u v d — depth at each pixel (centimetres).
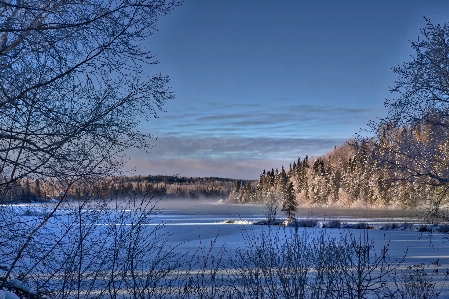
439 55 1017
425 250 1759
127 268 545
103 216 544
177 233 2656
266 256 696
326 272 671
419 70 1037
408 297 796
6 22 528
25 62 554
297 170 12988
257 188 14750
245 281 677
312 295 656
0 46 544
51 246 527
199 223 4441
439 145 1053
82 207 535
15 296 455
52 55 546
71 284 520
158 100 593
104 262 530
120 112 579
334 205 10106
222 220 5181
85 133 557
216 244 1888
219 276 734
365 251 689
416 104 1055
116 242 532
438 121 1045
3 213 535
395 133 1100
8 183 523
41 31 532
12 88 542
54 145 549
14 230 521
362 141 1116
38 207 550
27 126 541
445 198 1059
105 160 566
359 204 8825
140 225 543
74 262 519
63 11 546
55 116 545
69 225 526
